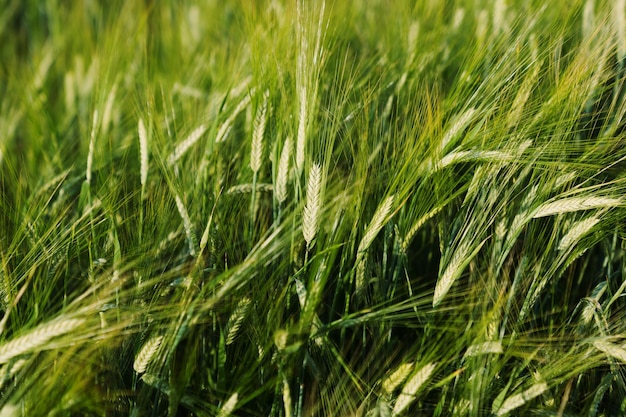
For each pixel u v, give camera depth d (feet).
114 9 6.53
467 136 4.43
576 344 4.32
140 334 4.36
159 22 6.59
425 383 4.12
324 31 4.46
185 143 4.69
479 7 5.34
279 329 4.31
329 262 4.17
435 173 4.37
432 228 4.69
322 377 4.47
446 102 4.60
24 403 4.09
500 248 4.43
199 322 4.35
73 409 4.10
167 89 5.20
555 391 4.35
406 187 4.32
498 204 4.44
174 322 4.25
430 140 4.36
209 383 4.37
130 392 4.28
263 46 4.69
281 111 4.48
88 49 6.00
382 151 4.66
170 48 6.03
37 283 4.40
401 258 4.47
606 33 4.62
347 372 4.37
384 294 4.55
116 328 4.15
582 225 4.35
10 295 4.28
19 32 7.31
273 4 4.93
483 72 4.73
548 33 4.69
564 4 4.91
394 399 4.31
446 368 4.37
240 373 4.39
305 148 4.36
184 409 4.49
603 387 4.29
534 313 4.54
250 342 4.46
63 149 5.23
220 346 4.34
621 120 4.67
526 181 4.63
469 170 4.59
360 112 4.63
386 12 5.62
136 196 4.70
